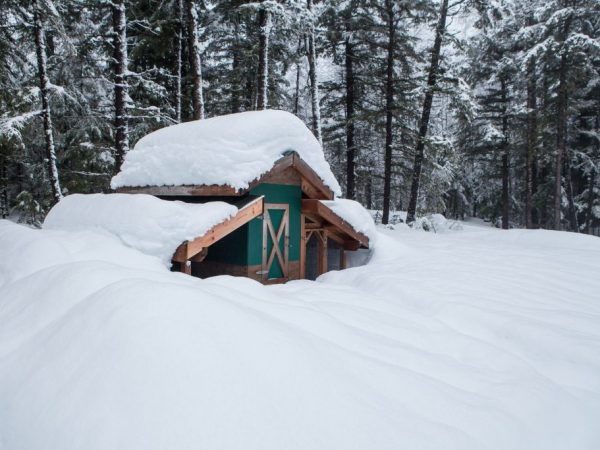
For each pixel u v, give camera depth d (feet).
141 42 48.42
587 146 80.18
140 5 51.83
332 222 28.12
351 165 64.80
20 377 8.47
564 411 9.97
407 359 11.60
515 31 78.13
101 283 12.10
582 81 72.08
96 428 6.62
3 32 40.01
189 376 7.29
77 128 47.96
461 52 58.44
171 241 19.62
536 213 95.55
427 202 74.28
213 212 20.86
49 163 37.96
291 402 7.28
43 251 16.46
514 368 12.26
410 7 52.49
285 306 13.39
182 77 56.39
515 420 9.00
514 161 90.99
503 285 21.29
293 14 45.27
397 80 56.54
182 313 8.84
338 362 9.46
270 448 6.30
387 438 7.06
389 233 47.50
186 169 25.00
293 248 27.40
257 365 7.89
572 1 63.93
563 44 60.85
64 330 9.36
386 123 58.95
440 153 56.80
